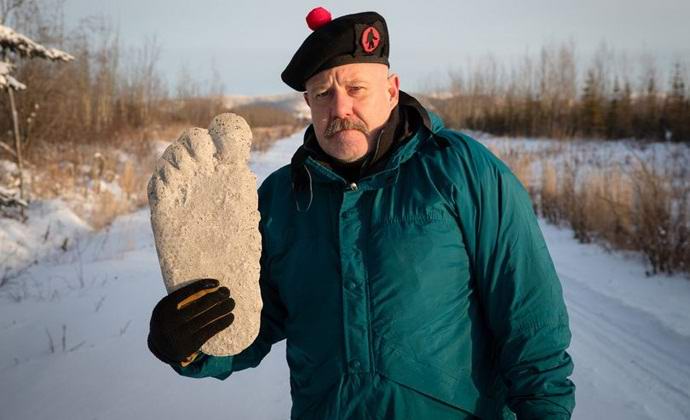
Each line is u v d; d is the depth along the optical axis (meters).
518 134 29.30
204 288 1.34
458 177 1.47
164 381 3.59
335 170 1.60
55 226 8.97
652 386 3.55
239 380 3.62
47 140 15.32
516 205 1.49
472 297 1.51
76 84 19.84
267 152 24.83
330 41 1.49
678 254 6.04
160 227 1.39
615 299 5.24
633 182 8.00
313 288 1.54
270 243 1.65
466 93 40.59
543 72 32.41
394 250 1.45
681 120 21.50
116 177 13.36
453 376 1.45
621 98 27.66
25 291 5.79
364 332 1.45
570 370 1.45
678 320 4.56
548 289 1.47
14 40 8.27
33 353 4.12
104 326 4.64
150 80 28.16
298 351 1.58
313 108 1.58
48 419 3.15
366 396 1.44
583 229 7.86
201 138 1.44
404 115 1.62
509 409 1.61
